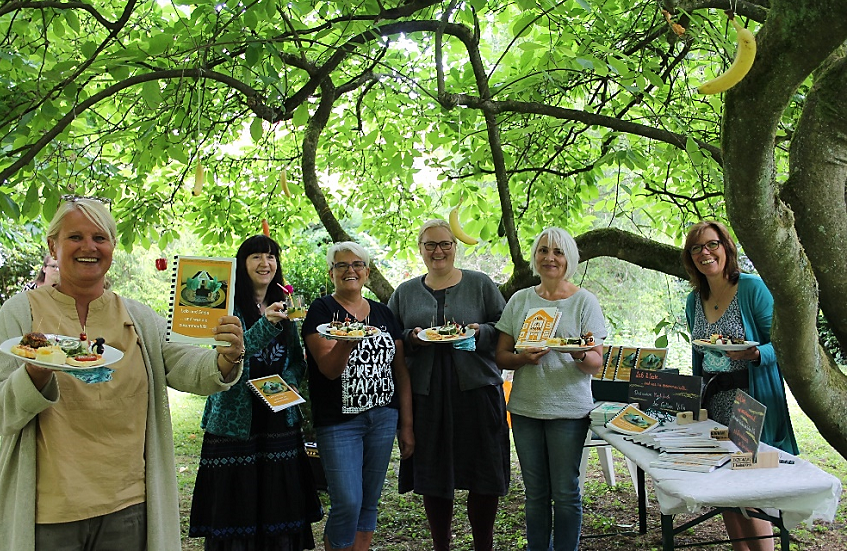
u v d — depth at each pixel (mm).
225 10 3209
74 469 1992
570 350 3285
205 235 6074
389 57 5059
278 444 3166
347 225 13664
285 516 3156
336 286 3645
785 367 2916
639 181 5609
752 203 2381
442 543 3703
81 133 4605
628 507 5043
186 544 4512
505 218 4582
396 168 5340
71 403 2020
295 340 3430
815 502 2518
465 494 5469
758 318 3260
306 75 4332
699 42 3557
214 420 3064
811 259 3080
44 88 3195
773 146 2295
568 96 5094
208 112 4445
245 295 3221
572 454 3430
